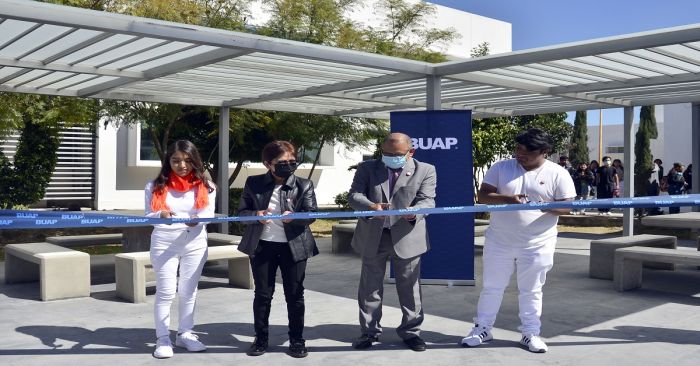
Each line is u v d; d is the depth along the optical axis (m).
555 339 5.56
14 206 14.42
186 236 5.05
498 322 6.14
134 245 9.12
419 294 5.25
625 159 12.16
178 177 5.03
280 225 4.95
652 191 18.61
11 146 16.61
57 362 4.90
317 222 17.75
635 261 7.89
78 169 18.77
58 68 7.82
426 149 7.95
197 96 11.09
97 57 7.51
